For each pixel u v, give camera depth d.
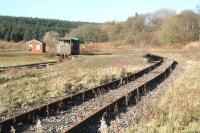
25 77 31.98
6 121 13.14
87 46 109.81
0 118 14.97
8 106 17.39
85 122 13.12
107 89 23.55
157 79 29.28
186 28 131.25
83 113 15.91
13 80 29.48
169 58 66.81
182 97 17.62
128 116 14.96
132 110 16.36
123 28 183.12
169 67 39.88
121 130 12.34
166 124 12.81
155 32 148.62
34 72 36.28
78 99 19.23
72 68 42.00
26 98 19.67
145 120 13.51
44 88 23.34
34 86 24.22
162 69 40.59
